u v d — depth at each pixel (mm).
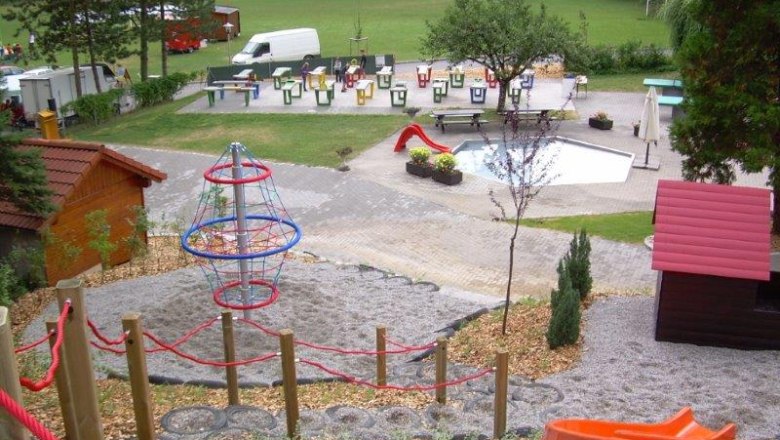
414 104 37219
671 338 12617
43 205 16422
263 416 9289
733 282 12195
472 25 32906
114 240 19094
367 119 34625
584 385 10805
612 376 11180
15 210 17109
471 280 17734
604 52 42969
